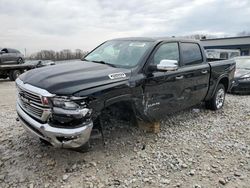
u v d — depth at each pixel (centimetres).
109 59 452
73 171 341
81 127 316
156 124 467
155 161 373
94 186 311
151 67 417
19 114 370
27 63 1823
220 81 658
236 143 447
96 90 331
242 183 324
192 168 357
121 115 413
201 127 523
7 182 316
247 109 683
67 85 321
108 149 402
